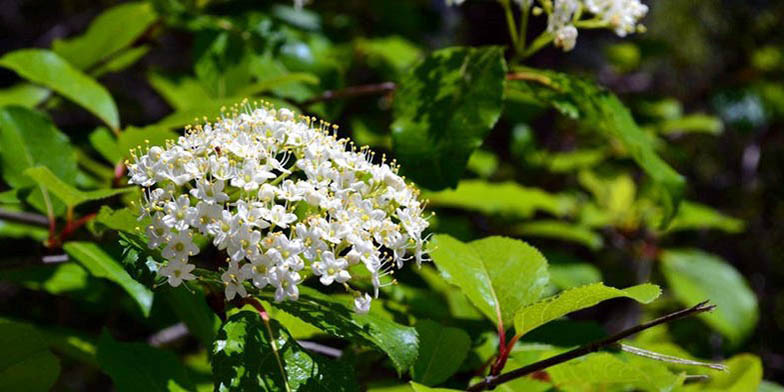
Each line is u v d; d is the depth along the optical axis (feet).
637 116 2.62
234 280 1.42
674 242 3.15
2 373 1.51
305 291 1.48
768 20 3.35
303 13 2.13
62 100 2.09
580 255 2.80
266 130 1.48
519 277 1.56
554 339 1.61
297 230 1.43
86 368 2.28
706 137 3.53
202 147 1.45
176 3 1.89
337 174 1.46
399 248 1.47
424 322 1.56
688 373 1.67
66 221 1.70
